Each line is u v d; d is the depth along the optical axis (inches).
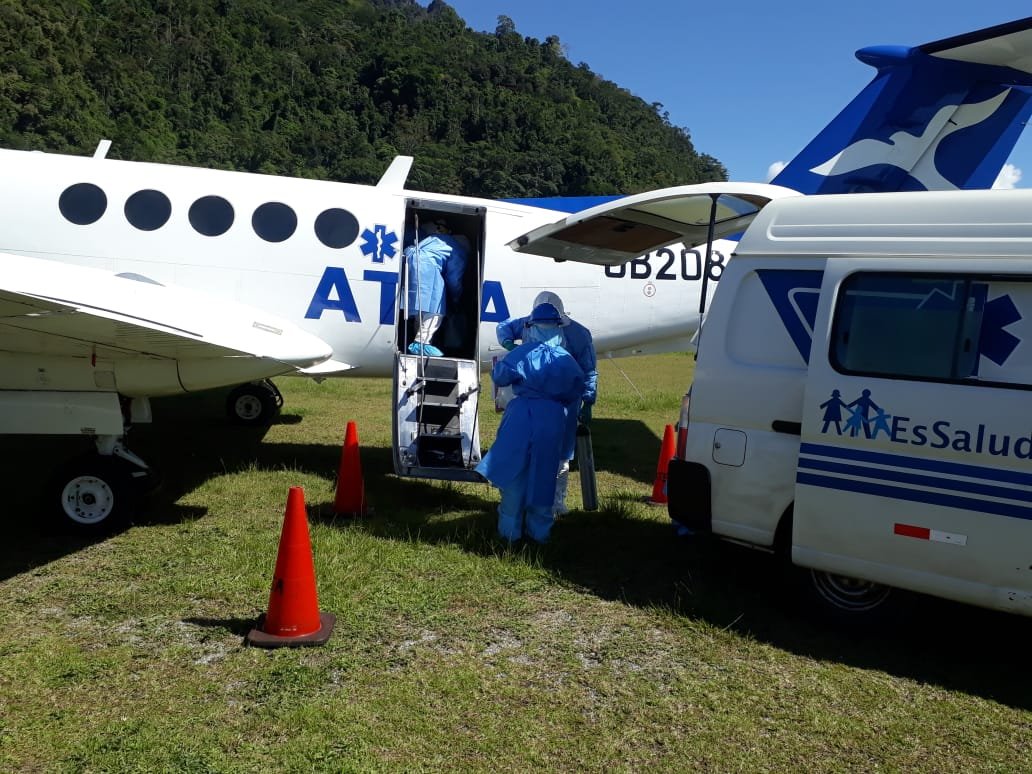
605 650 152.9
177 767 108.9
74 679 133.0
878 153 306.2
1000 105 296.4
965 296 142.5
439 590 178.1
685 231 246.2
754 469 167.0
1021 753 122.2
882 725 129.0
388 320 285.3
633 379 712.4
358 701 129.2
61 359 210.7
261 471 280.8
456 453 250.7
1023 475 134.3
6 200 263.1
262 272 275.6
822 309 156.2
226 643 148.3
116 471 208.4
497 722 125.0
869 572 151.6
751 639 160.2
